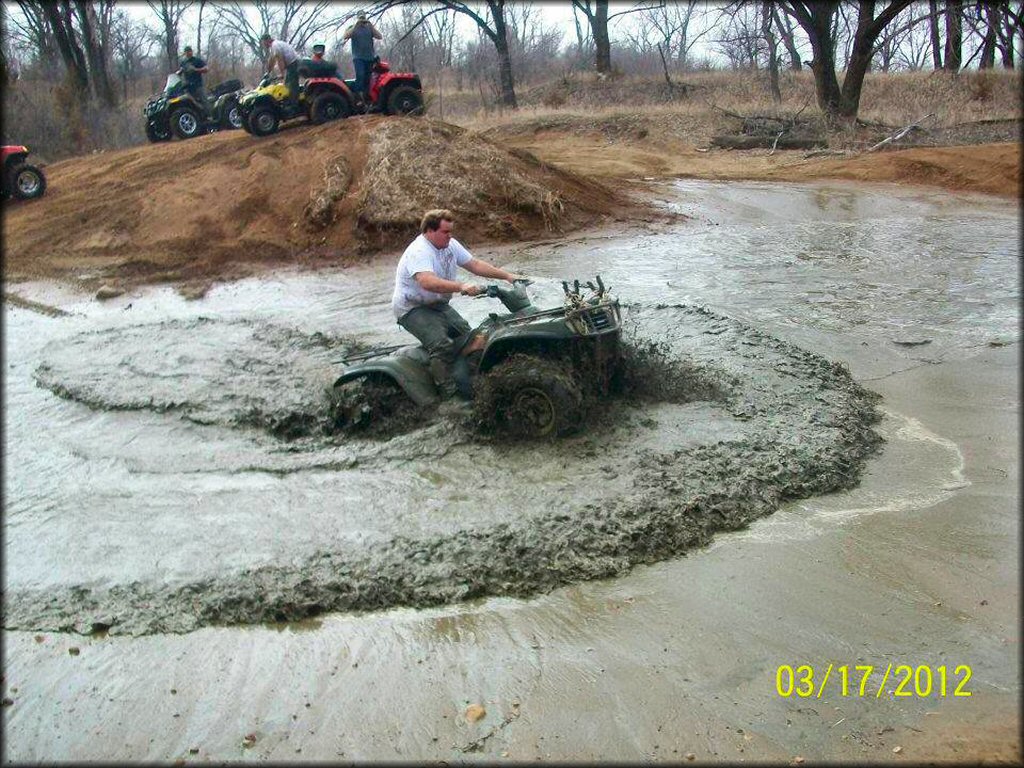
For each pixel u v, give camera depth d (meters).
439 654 4.35
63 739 3.96
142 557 5.46
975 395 7.35
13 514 6.23
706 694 3.94
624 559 5.02
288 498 6.13
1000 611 4.36
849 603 4.53
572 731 3.78
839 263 12.48
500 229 16.09
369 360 7.56
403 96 21.03
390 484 6.20
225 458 6.98
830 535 5.21
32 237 17.94
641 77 41.78
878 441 6.49
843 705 3.82
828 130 28.00
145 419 8.07
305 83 20.92
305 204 16.77
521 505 5.65
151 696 4.20
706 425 6.60
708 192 19.92
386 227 15.93
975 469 5.97
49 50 41.84
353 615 4.73
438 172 16.72
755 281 11.64
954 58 37.16
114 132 34.19
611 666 4.17
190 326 11.60
